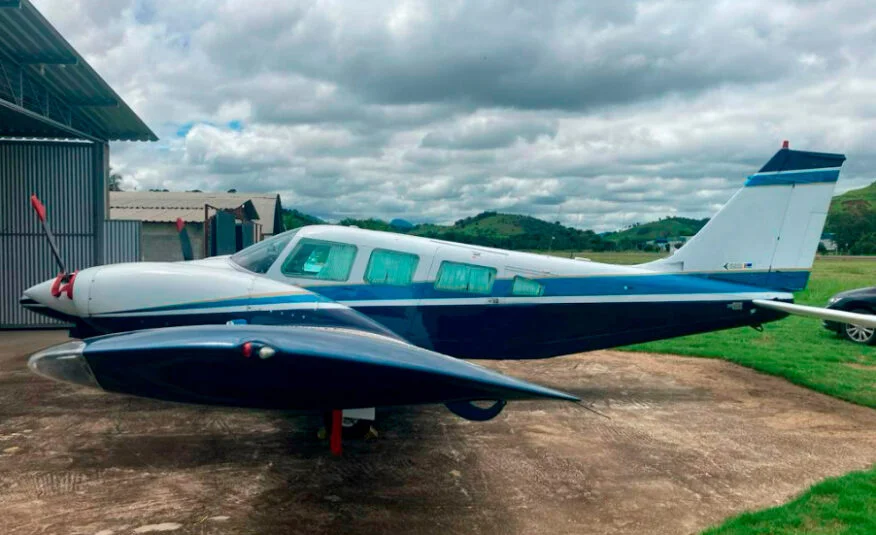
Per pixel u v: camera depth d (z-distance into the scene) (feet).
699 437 17.83
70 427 17.53
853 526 11.57
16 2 24.58
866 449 16.84
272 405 13.37
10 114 33.83
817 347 32.65
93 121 40.52
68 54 30.07
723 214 21.93
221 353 11.30
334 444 14.88
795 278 21.72
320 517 12.16
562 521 12.20
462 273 19.75
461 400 12.92
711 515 12.55
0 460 14.80
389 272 19.54
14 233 38.32
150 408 19.61
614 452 16.43
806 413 20.53
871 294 34.04
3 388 21.94
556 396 11.22
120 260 39.68
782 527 11.59
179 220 24.22
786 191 21.76
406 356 12.41
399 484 13.98
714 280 21.75
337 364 11.59
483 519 12.24
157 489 13.28
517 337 20.20
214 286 17.62
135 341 11.79
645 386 24.47
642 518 12.37
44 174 38.65
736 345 33.22
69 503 12.43
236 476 14.19
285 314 17.44
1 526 11.30
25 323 38.42
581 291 20.22
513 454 16.16
